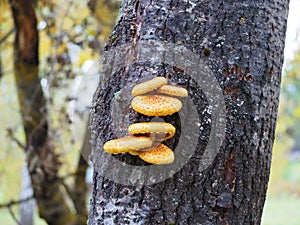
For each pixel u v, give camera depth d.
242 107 0.79
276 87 0.84
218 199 0.77
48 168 1.78
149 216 0.76
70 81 1.85
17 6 1.65
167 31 0.79
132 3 0.84
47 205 1.82
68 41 1.75
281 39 0.85
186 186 0.77
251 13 0.80
